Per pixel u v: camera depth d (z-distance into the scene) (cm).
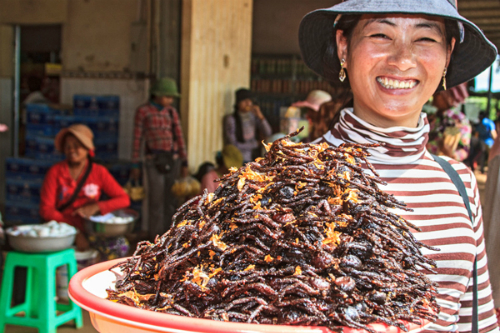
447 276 121
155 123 552
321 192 86
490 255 170
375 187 93
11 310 342
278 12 840
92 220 404
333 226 80
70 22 683
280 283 74
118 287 93
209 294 78
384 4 113
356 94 125
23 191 619
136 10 645
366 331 70
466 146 439
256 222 82
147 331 70
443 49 119
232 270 79
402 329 73
